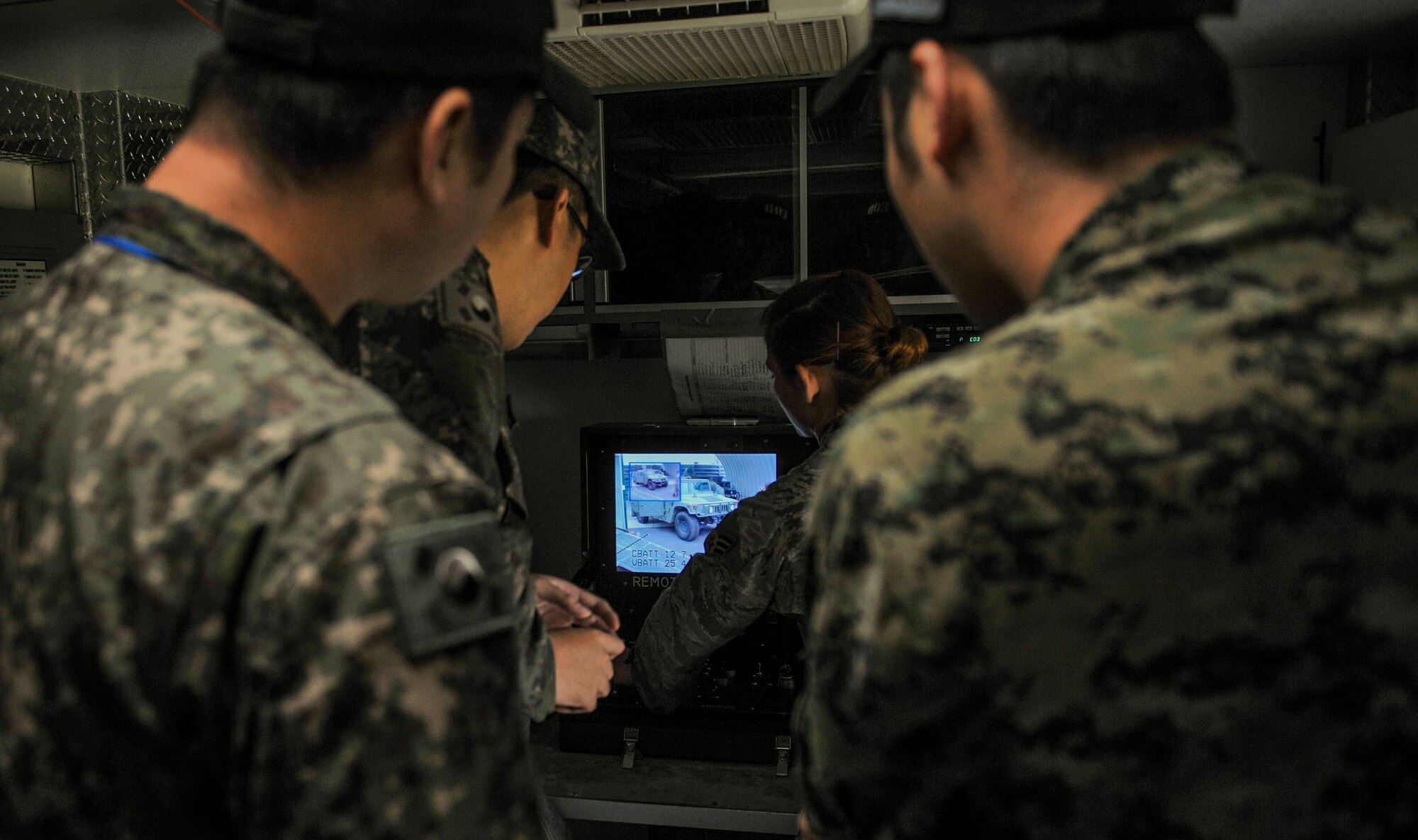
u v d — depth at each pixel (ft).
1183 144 1.50
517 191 3.11
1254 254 1.40
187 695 1.31
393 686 1.31
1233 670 1.29
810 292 4.22
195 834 1.42
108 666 1.32
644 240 6.04
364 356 2.66
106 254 1.65
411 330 2.72
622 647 3.78
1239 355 1.32
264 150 1.63
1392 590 1.27
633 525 6.41
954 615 1.32
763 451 6.17
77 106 5.69
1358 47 6.17
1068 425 1.32
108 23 4.33
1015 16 1.49
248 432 1.36
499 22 1.70
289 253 1.69
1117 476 1.29
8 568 1.45
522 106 1.86
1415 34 5.89
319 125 1.59
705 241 5.98
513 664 1.52
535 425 7.62
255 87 1.60
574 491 7.63
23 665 1.41
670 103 5.82
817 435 4.60
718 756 5.41
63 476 1.40
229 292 1.60
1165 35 1.48
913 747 1.39
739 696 5.51
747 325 6.03
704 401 6.53
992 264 1.71
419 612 1.35
